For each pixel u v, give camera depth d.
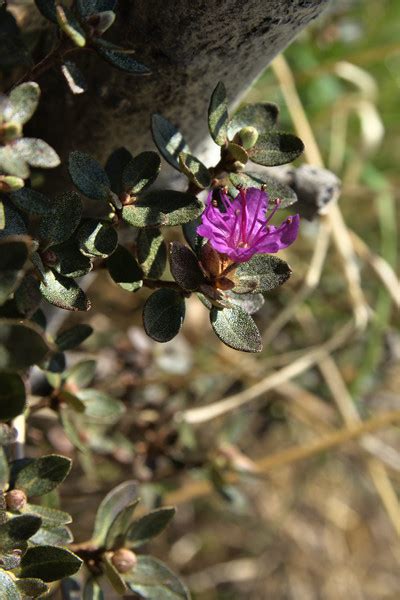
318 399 0.49
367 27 0.57
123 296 0.44
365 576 0.57
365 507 0.57
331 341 0.46
